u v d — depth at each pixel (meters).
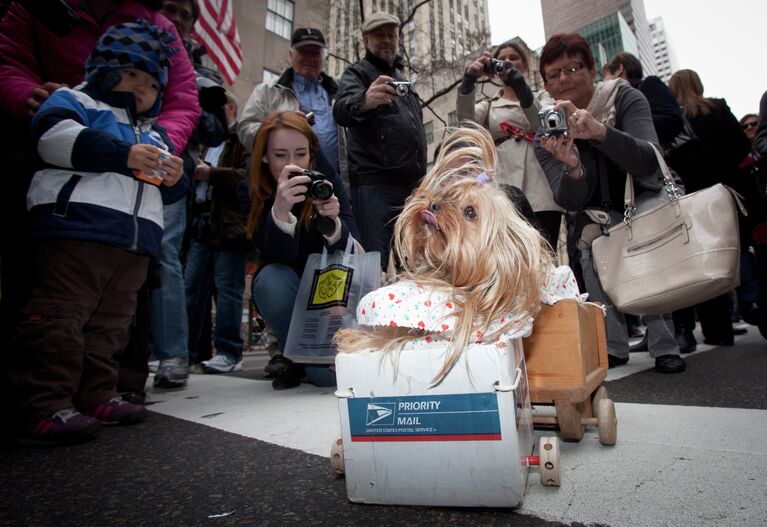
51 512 1.04
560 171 2.52
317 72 3.59
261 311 2.57
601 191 2.48
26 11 1.95
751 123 4.65
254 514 0.99
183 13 3.06
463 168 1.31
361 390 0.98
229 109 3.62
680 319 3.37
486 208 1.13
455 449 0.93
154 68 1.92
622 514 0.88
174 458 1.41
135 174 1.77
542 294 1.24
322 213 2.21
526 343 1.29
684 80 3.79
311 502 1.04
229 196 3.54
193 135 2.81
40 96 1.78
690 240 1.86
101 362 1.88
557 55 2.60
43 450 1.52
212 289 4.19
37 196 1.67
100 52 1.85
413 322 1.03
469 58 10.54
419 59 10.62
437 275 1.18
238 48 6.85
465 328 0.96
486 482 0.91
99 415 1.84
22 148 1.84
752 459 1.13
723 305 3.62
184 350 2.89
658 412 1.67
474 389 0.91
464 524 0.89
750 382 2.13
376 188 2.86
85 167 1.67
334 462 1.14
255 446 1.49
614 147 2.12
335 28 17.94
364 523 0.92
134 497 1.11
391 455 0.96
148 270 2.11
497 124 3.04
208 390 2.77
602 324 1.62
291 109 3.35
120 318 1.92
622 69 3.41
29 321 1.58
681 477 1.04
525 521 0.88
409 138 2.84
